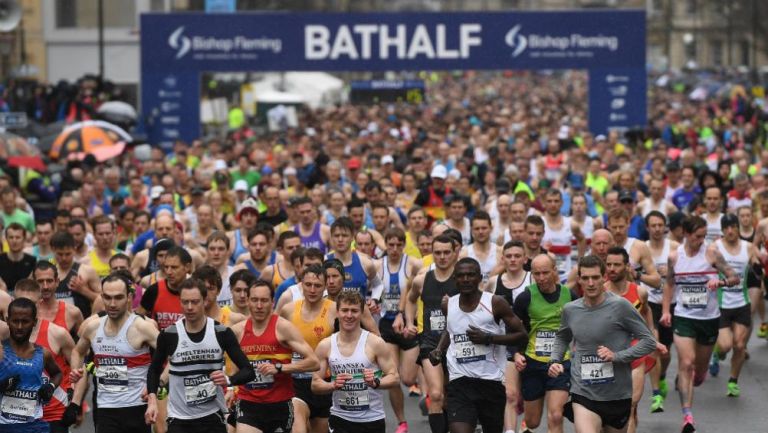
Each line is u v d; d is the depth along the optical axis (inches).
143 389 1333.7
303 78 7071.9
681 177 2728.8
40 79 5438.0
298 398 1389.0
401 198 2591.0
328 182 2822.3
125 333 1322.6
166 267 1455.5
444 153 3270.2
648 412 1745.8
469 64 4237.2
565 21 4239.7
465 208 2124.8
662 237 1830.7
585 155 3095.5
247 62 4239.7
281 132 5457.7
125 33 5467.5
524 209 1996.8
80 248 1925.4
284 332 1326.3
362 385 1332.4
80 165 3056.1
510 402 1454.2
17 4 3348.9
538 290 1432.1
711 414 1733.5
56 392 1318.9
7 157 2935.5
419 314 1589.6
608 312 1286.9
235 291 1476.4
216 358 1262.3
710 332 1756.9
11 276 1797.5
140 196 2674.7
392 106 7790.4
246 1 7165.4
